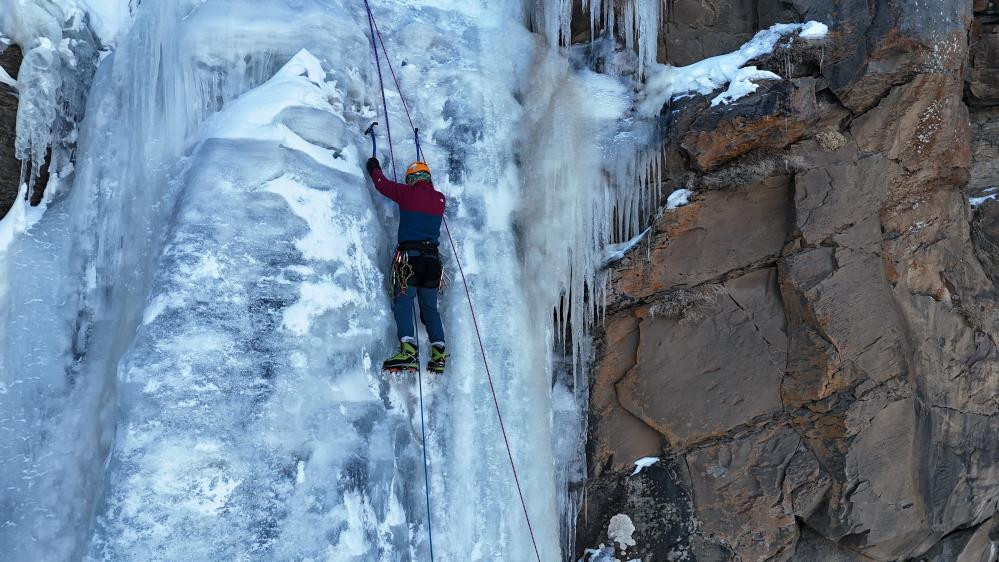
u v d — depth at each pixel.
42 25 5.04
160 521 3.82
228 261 4.36
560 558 5.25
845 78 5.50
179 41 5.13
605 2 6.38
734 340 5.65
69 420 4.53
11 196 4.83
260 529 3.99
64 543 4.23
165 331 4.11
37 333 4.63
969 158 5.86
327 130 5.01
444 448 5.04
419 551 4.72
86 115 5.16
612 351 5.81
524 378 5.39
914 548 5.71
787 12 6.00
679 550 5.51
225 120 4.88
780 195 5.71
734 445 5.57
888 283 5.67
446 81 6.03
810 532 5.62
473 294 5.45
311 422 4.32
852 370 5.41
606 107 6.12
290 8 5.47
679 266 5.75
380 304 4.90
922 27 5.36
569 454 5.68
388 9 6.34
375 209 5.26
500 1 6.75
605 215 5.95
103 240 4.93
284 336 4.37
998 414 5.89
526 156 5.99
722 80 5.77
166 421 3.96
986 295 5.96
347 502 4.30
